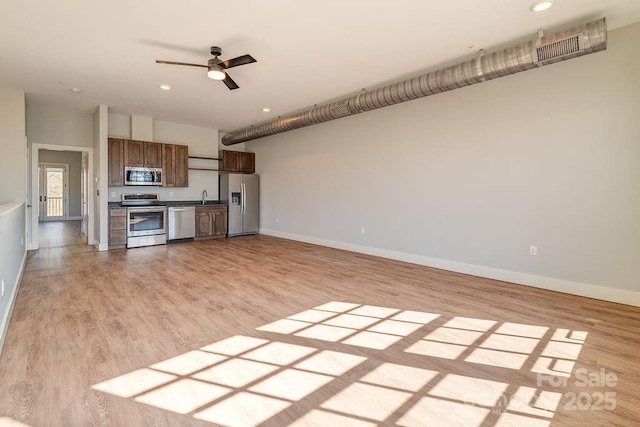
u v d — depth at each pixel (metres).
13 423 1.56
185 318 2.90
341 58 3.87
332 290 3.76
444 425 1.61
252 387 1.91
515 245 4.04
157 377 1.99
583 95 3.47
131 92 5.13
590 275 3.49
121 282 3.98
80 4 2.78
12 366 2.07
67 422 1.58
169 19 3.02
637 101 3.16
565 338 2.54
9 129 4.98
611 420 1.63
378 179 5.66
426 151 4.94
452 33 3.28
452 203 4.65
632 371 2.08
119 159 6.35
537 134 3.81
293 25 3.12
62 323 2.74
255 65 4.07
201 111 6.31
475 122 4.37
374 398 1.81
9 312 2.80
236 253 5.92
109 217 6.09
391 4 2.77
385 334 2.62
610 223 3.35
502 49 3.61
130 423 1.59
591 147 3.44
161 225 6.73
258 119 6.96
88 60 3.93
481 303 3.33
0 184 4.93
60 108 6.12
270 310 3.12
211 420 1.62
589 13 2.93
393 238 5.46
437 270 4.72
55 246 6.34
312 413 1.69
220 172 8.13
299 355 2.28
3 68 4.18
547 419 1.65
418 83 4.08
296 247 6.57
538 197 3.83
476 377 2.02
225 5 2.79
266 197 8.30
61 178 11.37
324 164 6.70
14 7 2.82
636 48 3.15
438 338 2.55
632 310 3.11
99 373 2.01
